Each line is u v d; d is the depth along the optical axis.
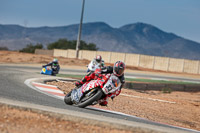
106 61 194.50
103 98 27.86
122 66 26.67
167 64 175.75
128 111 37.12
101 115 25.45
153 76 119.94
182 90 96.25
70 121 20.11
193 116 46.28
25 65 106.88
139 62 183.88
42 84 47.12
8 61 120.94
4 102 22.27
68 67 117.44
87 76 27.55
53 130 17.50
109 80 26.62
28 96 31.67
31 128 17.25
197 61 167.88
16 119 18.73
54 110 22.31
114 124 19.78
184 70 171.38
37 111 21.08
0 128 16.36
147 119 32.38
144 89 84.56
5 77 47.75
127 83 78.62
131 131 19.48
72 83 54.03
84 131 18.17
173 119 39.50
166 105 51.91
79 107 29.12
